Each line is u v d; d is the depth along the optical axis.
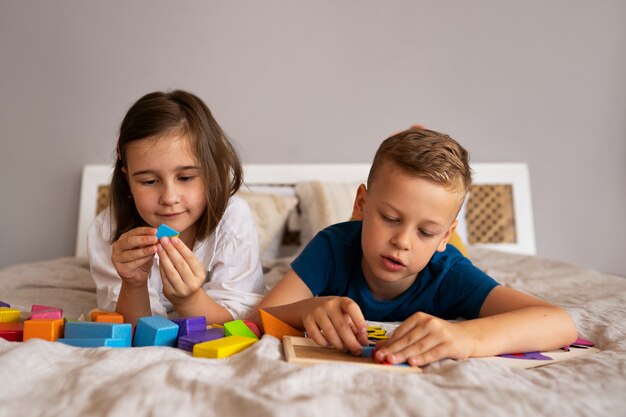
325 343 0.83
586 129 2.81
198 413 0.55
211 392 0.58
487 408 0.57
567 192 2.81
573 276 1.77
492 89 2.83
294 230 2.45
